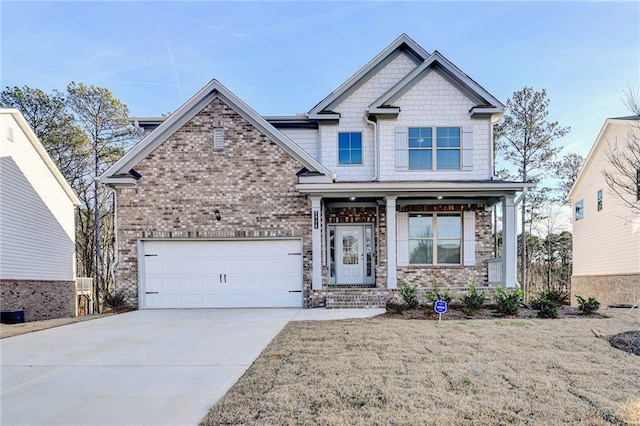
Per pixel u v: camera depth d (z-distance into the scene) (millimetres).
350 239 13766
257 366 5477
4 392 4832
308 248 12156
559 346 6258
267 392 4418
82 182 25969
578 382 4570
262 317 10008
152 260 12344
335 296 11414
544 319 8891
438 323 8344
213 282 12289
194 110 12414
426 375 4867
